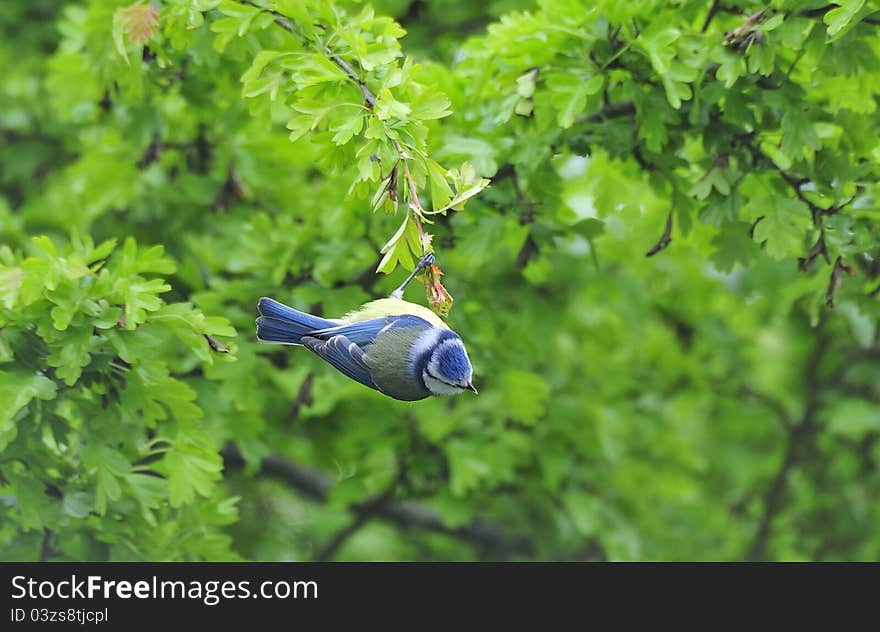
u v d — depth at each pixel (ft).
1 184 53.83
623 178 37.70
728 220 32.01
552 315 42.96
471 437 44.68
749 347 57.77
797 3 28.50
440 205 24.45
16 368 28.27
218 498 35.09
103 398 29.68
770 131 31.73
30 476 29.94
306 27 26.99
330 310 35.35
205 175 43.14
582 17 30.91
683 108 31.09
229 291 37.35
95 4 33.63
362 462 46.03
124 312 28.04
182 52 32.78
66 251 30.35
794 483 60.39
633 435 52.37
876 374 54.54
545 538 50.52
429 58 46.78
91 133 46.60
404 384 26.99
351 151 25.94
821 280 32.45
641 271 52.60
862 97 30.96
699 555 57.52
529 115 32.60
